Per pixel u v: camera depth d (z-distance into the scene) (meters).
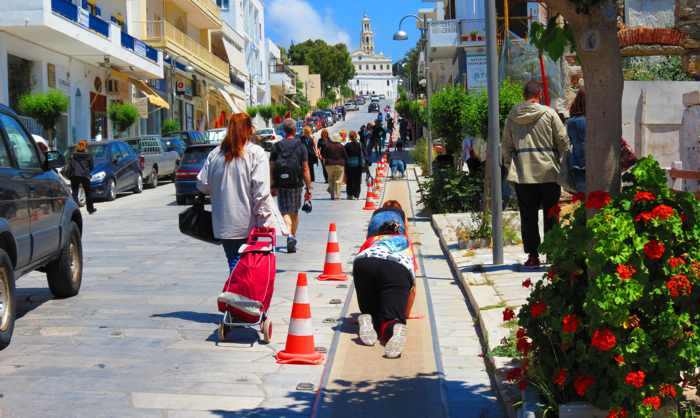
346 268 11.26
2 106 8.29
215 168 7.41
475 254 11.24
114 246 14.02
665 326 3.88
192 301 9.04
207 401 5.61
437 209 17.84
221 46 61.62
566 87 17.00
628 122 15.09
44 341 7.24
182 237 15.26
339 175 22.67
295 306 6.70
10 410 5.36
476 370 6.32
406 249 7.38
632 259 3.88
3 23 26.02
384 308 7.00
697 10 17.34
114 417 5.26
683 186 11.30
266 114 72.94
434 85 46.06
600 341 3.86
